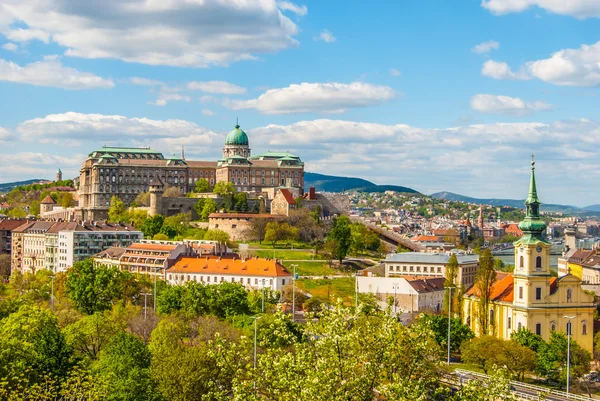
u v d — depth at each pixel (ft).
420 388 409.28
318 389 395.55
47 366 626.23
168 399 566.36
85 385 556.10
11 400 510.99
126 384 558.15
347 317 435.12
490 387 426.92
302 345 431.02
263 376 431.43
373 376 414.21
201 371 567.18
